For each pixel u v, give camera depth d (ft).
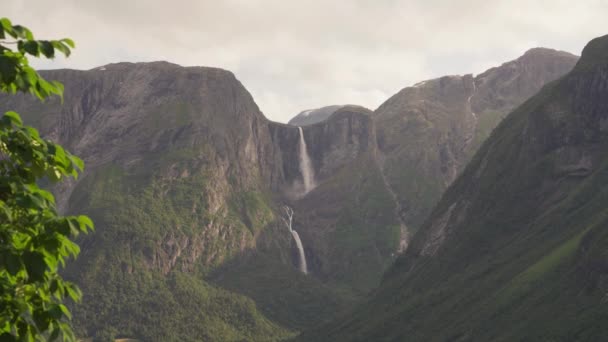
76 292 48.19
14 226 46.50
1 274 47.14
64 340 47.01
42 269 44.75
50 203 48.73
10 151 48.06
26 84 46.34
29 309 46.55
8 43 45.57
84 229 47.93
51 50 46.01
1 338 44.68
